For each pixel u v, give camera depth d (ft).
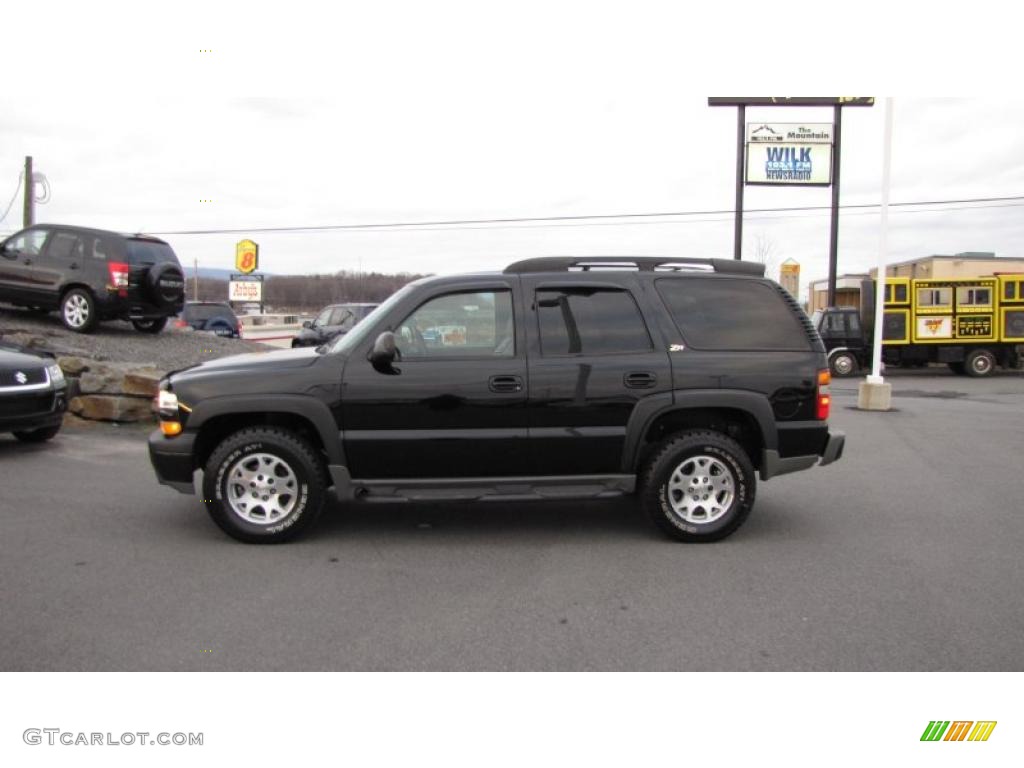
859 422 41.83
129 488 24.30
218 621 14.51
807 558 18.39
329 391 18.66
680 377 19.07
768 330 19.77
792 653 13.37
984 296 81.10
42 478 25.54
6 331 41.78
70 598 15.52
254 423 19.67
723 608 15.29
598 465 19.19
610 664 12.99
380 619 14.69
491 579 16.85
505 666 12.89
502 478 19.10
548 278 19.48
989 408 49.08
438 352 19.11
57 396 30.68
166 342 48.52
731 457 19.21
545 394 18.80
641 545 19.34
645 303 19.52
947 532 20.61
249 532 18.94
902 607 15.37
